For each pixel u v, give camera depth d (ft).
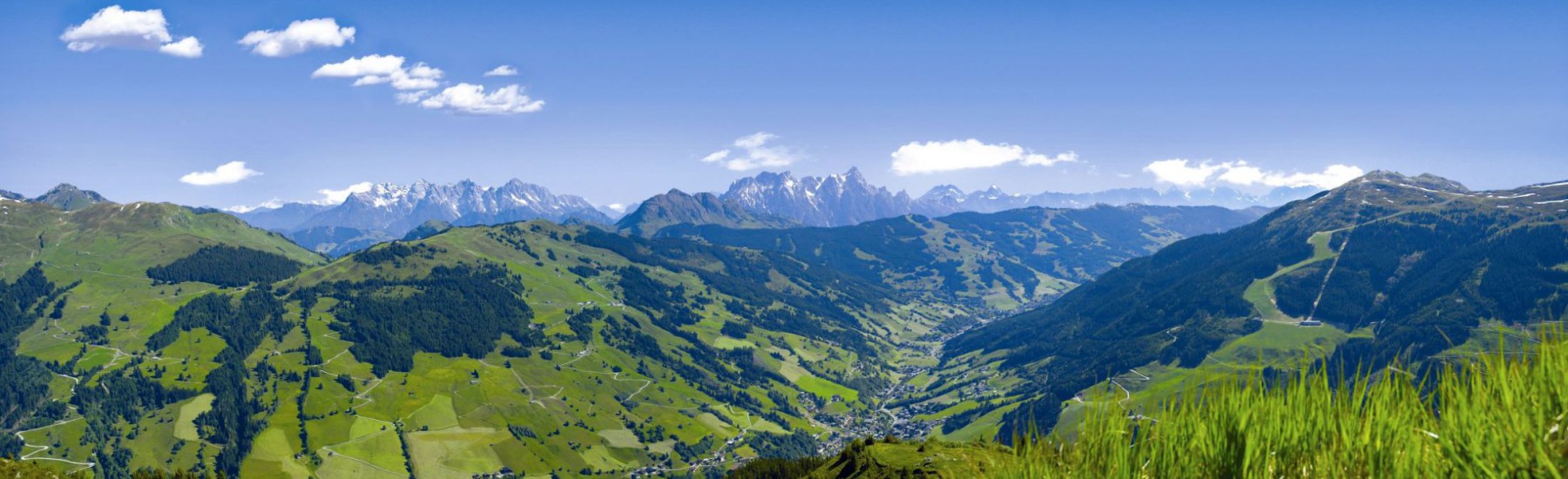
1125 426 17.94
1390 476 15.42
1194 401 18.21
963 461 20.70
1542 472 13.70
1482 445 14.60
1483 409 15.30
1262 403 17.58
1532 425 14.96
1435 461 15.35
